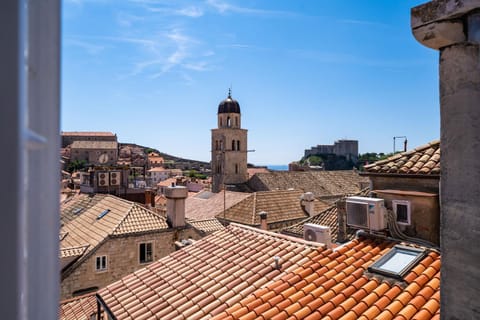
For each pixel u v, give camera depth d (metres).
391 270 6.78
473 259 2.95
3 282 0.79
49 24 1.24
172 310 7.77
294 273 7.73
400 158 9.31
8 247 0.79
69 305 13.31
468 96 2.97
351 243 8.49
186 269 9.61
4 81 0.79
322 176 54.41
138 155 150.00
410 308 5.66
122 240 17.12
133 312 8.13
